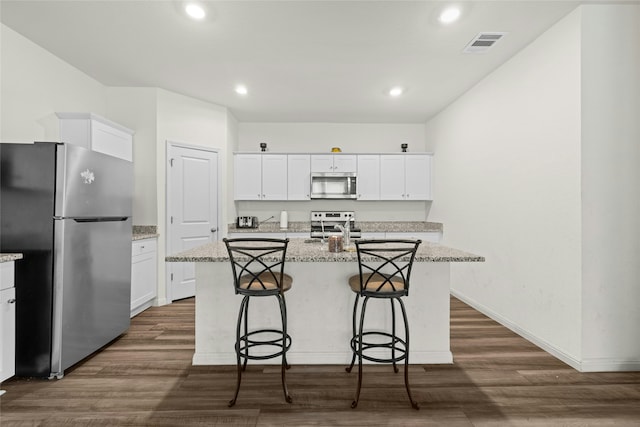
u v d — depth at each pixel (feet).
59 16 7.91
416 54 9.66
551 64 8.16
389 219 17.37
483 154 11.37
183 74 11.16
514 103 9.62
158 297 12.34
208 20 8.02
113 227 8.59
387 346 6.59
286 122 17.24
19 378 6.91
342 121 17.04
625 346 7.38
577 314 7.41
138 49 9.46
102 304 8.18
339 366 7.60
